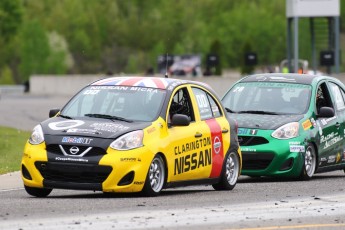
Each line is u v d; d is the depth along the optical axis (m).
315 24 141.62
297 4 119.62
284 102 49.28
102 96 39.81
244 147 46.94
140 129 37.75
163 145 38.19
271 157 46.81
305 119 48.28
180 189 43.00
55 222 30.33
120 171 36.75
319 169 49.12
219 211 33.72
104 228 29.33
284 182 46.66
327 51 125.56
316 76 51.03
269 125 47.31
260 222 31.39
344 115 51.41
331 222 31.73
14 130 80.44
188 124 39.16
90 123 37.97
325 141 49.47
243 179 48.72
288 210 34.41
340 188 43.00
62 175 37.09
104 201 36.09
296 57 117.69
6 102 135.88
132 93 39.72
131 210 33.47
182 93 40.66
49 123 38.34
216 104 42.66
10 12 196.88
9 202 35.75
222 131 42.06
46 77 177.88
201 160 40.53
